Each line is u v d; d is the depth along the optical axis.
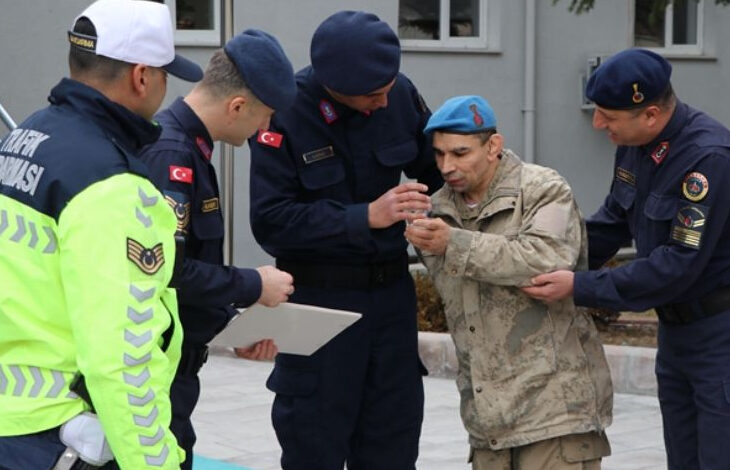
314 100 6.44
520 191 6.11
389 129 6.61
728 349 6.18
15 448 4.16
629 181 6.43
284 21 16.62
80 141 4.15
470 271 5.98
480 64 18.11
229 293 5.30
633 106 6.04
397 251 6.64
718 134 6.06
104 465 4.26
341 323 5.69
